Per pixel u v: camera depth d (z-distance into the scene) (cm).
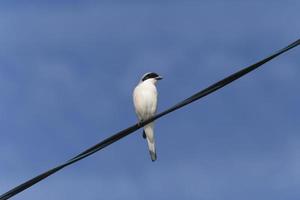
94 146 1079
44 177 1027
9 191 1014
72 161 1060
